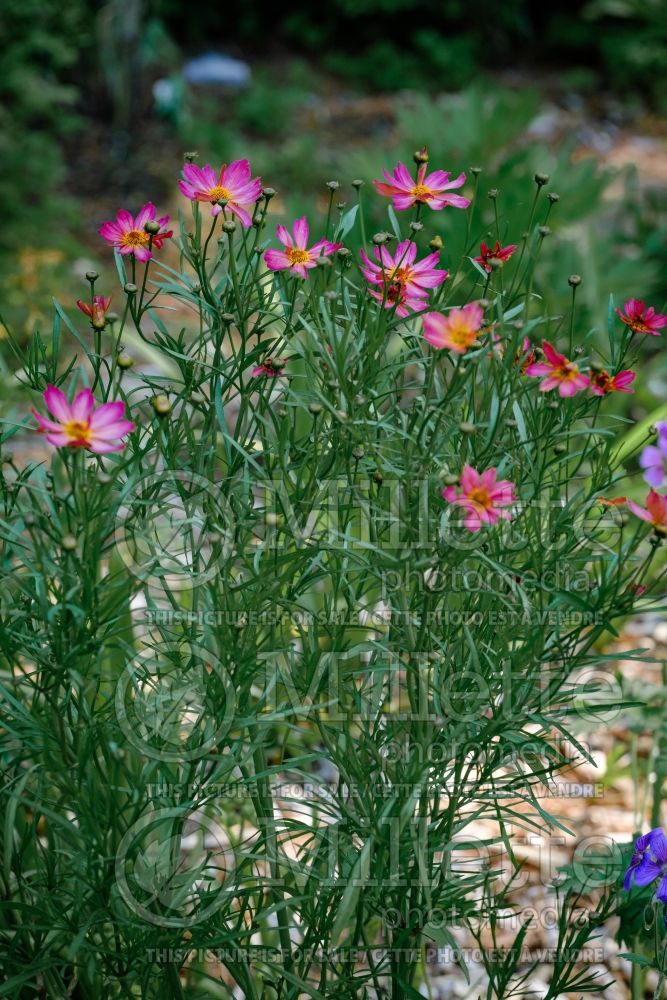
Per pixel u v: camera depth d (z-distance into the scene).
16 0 3.49
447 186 0.92
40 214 3.04
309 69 5.36
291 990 0.92
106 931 0.94
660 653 1.55
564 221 2.39
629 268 2.36
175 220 3.29
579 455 0.92
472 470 0.82
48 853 0.93
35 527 0.85
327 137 4.55
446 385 0.92
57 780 0.88
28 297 2.54
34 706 0.88
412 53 5.45
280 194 3.71
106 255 3.20
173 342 0.91
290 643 0.89
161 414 0.84
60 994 0.93
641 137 4.83
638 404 2.12
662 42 5.19
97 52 4.14
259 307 0.90
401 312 0.92
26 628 0.91
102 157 3.99
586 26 5.49
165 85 4.24
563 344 1.92
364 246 0.91
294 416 0.92
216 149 4.10
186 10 5.39
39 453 1.90
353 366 0.89
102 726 0.87
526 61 5.63
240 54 5.45
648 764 1.17
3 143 3.10
